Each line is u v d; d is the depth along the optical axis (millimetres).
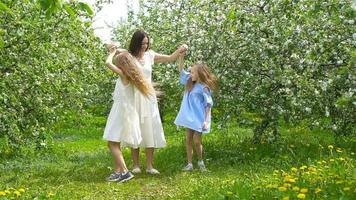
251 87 7633
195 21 8648
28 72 8047
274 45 7262
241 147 8023
